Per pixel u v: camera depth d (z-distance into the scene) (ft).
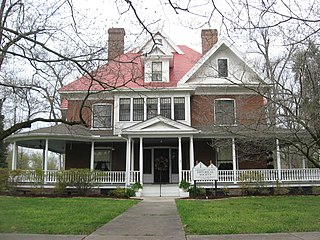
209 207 42.37
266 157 76.18
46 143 70.23
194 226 27.84
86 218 32.63
